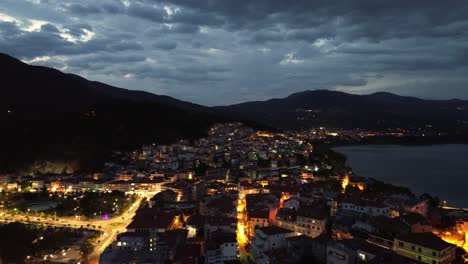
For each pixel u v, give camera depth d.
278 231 173.25
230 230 191.50
